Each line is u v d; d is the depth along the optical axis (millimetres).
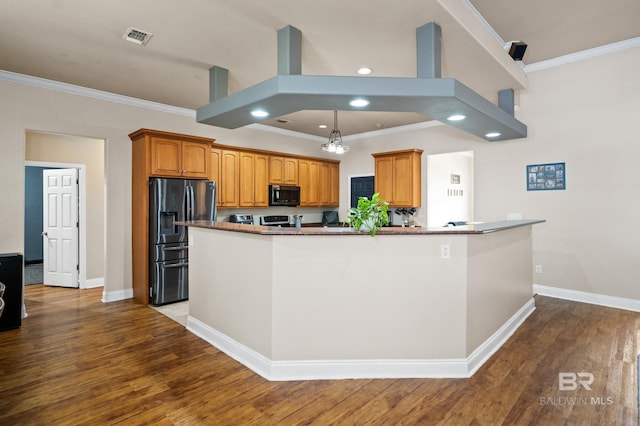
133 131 4695
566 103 4203
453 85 2752
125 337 3289
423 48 2785
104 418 2043
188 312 3820
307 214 7160
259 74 3838
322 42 3068
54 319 3801
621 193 3885
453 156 6801
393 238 2555
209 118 3588
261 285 2633
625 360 2721
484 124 3773
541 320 3609
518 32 3479
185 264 4523
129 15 2676
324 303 2547
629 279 3879
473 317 2674
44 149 4922
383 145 6566
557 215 4336
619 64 3846
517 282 3580
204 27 2854
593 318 3637
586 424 1965
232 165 5512
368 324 2557
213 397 2270
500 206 4832
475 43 3066
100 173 5422
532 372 2564
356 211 2523
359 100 2904
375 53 3279
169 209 4387
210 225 3184
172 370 2641
